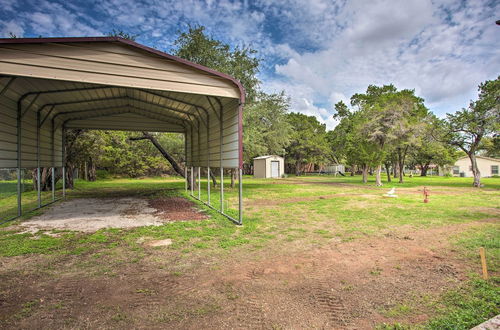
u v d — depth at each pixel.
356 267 3.49
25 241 4.68
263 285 2.95
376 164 18.73
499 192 13.69
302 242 4.68
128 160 28.92
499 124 15.57
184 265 3.57
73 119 11.94
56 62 4.82
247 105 13.82
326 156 38.97
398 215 7.15
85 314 2.35
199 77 5.87
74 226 5.90
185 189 15.47
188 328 2.13
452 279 3.07
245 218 6.75
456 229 5.56
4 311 2.39
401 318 2.27
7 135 6.68
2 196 12.29
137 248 4.31
